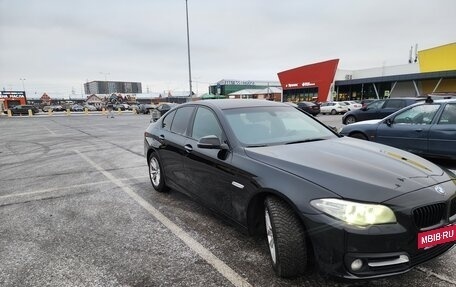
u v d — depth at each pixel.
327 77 46.75
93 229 4.13
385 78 40.50
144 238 3.84
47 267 3.24
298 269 2.77
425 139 6.97
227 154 3.59
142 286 2.90
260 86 85.00
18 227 4.24
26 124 26.98
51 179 6.78
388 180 2.65
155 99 96.62
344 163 2.95
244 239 3.75
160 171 5.38
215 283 2.91
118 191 5.79
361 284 2.81
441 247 2.70
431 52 36.50
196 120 4.53
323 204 2.55
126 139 14.09
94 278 3.03
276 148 3.48
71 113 55.09
